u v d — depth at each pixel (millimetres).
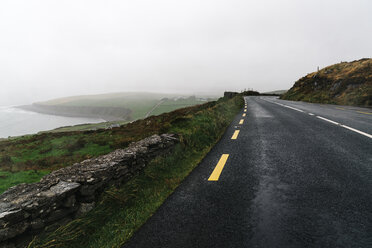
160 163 4734
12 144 21594
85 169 3279
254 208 2635
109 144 17375
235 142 6297
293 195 2865
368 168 3574
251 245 1975
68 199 2693
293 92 31984
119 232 2523
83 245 2402
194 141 6488
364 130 6523
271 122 9453
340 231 2066
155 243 2207
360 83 20438
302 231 2111
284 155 4672
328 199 2682
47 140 21734
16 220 2160
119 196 3279
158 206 2996
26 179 9766
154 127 18969
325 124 8070
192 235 2248
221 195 3098
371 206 2453
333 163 3936
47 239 2352
